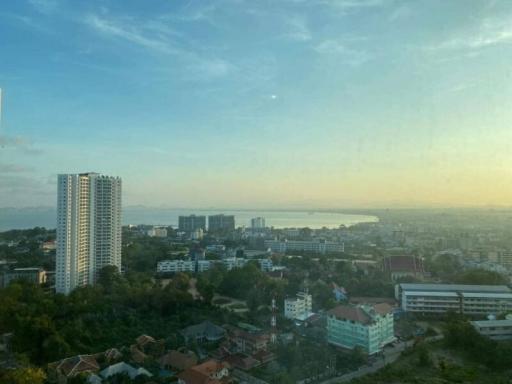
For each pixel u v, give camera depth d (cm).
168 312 16000
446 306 17450
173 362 11725
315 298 18275
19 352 12381
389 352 13538
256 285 19100
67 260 19938
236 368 11938
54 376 10775
